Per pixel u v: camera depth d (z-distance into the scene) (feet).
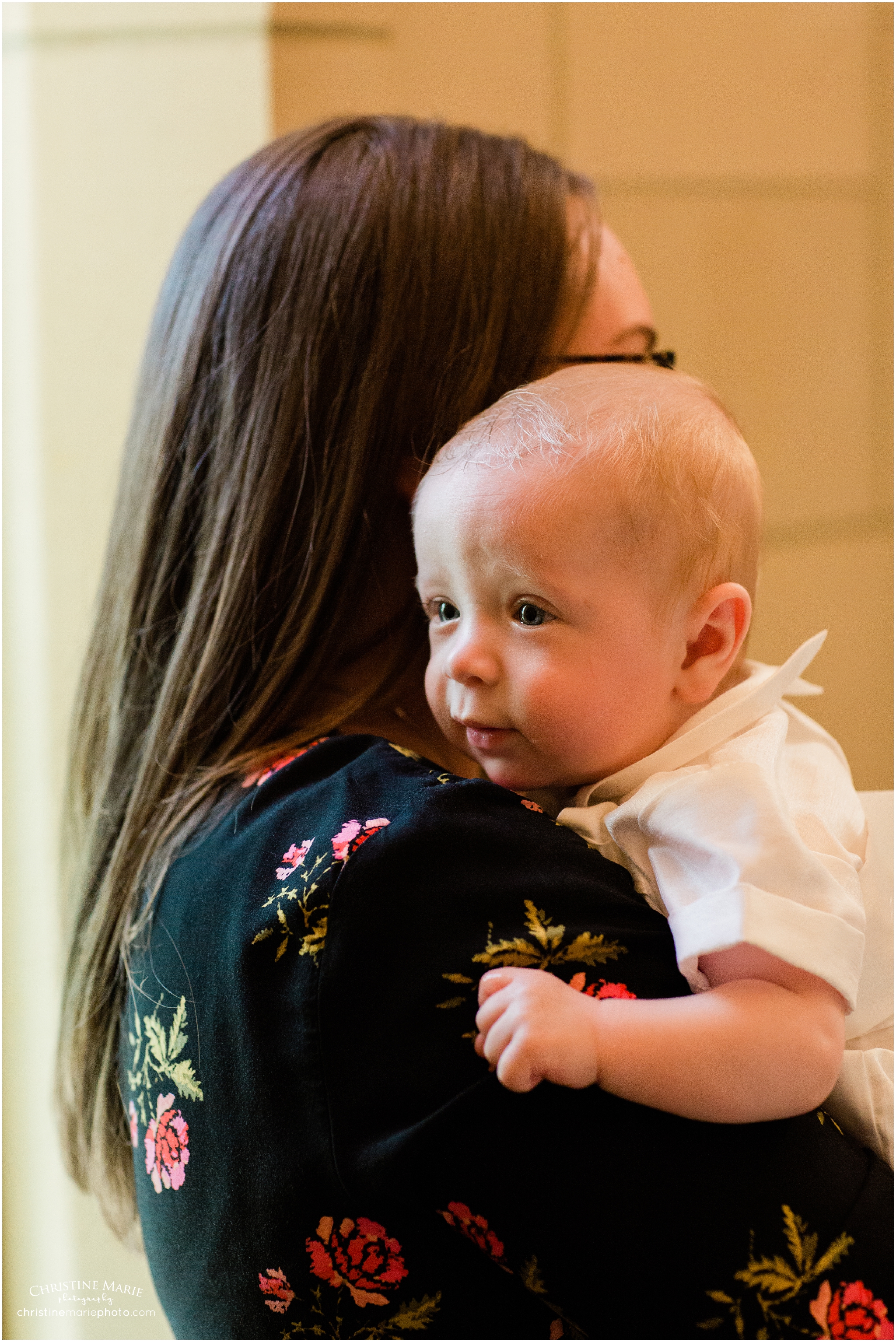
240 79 4.45
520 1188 1.72
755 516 2.41
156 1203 2.24
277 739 2.52
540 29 4.71
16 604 4.97
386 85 4.50
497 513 2.15
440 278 2.50
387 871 1.88
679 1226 1.70
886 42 5.24
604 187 4.91
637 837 2.11
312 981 1.87
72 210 4.72
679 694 2.29
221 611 2.52
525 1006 1.72
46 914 5.03
